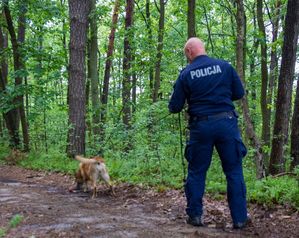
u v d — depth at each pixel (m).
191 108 5.31
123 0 18.80
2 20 16.95
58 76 15.74
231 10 15.93
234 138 5.20
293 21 9.80
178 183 8.35
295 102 11.00
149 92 20.42
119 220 5.66
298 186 6.87
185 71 5.35
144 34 19.45
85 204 7.05
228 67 5.29
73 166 11.51
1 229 4.96
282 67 10.03
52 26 20.34
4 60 18.62
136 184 8.67
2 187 8.92
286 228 5.30
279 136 10.09
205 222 5.59
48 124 19.31
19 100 16.33
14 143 17.22
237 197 5.24
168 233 4.94
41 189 8.78
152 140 10.45
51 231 5.00
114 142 12.34
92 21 16.81
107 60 18.27
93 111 15.70
